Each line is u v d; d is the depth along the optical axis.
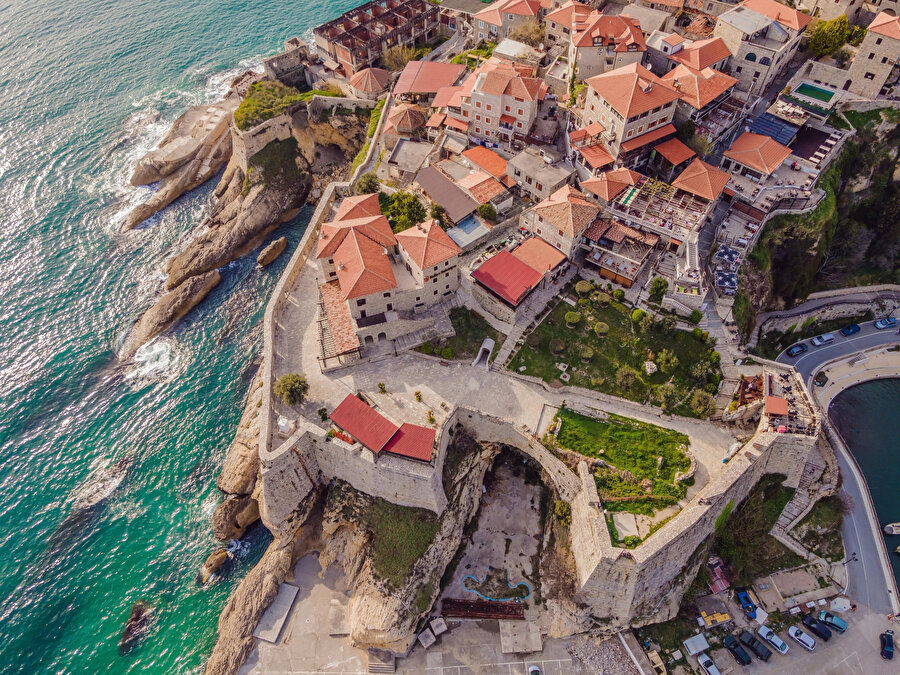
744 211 82.69
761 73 90.06
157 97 136.25
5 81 141.62
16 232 109.81
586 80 94.25
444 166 92.31
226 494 77.94
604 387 73.81
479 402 73.38
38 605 71.56
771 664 65.31
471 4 125.75
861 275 91.50
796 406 70.81
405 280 78.50
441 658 66.62
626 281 79.00
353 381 75.75
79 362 92.50
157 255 105.31
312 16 160.50
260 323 94.62
